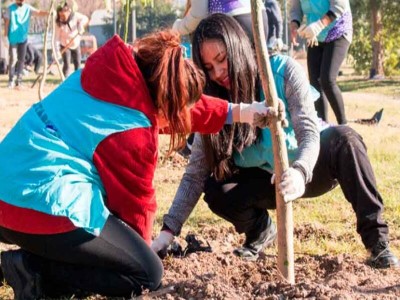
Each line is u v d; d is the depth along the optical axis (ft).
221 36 12.65
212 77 13.01
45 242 11.75
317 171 13.87
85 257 11.84
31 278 12.17
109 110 11.68
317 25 23.93
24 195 11.55
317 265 14.17
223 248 15.42
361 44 80.69
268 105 12.05
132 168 11.76
